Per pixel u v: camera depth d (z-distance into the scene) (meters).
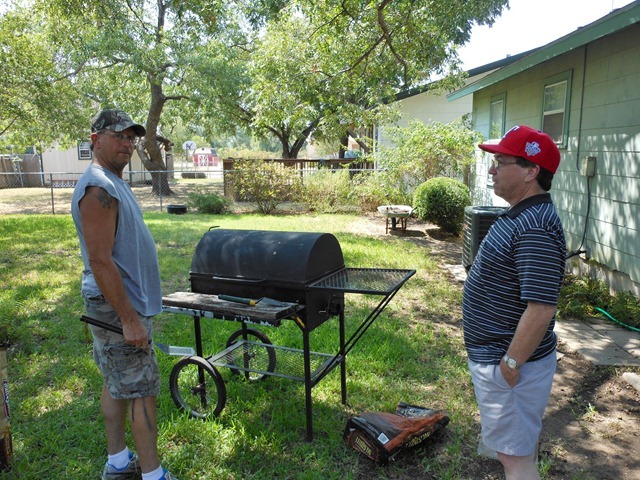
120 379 2.58
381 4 9.88
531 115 9.30
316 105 14.51
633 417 3.65
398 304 6.17
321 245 3.33
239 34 22.03
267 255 3.26
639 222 5.91
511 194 2.17
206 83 18.94
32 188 25.64
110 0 11.10
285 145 24.77
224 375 4.07
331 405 3.69
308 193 15.39
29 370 4.16
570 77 7.64
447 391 3.96
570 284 6.73
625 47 6.18
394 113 15.98
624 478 2.96
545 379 2.15
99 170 2.48
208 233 3.61
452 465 3.00
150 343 2.65
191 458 3.05
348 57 12.05
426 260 8.48
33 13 14.77
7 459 2.86
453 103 17.81
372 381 4.04
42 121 16.88
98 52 17.36
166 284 6.84
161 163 21.83
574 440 3.36
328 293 3.39
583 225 7.30
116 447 2.82
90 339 4.78
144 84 21.81
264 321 2.96
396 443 2.99
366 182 14.87
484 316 2.18
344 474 2.96
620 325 5.54
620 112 6.30
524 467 2.21
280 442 3.19
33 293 6.25
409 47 11.57
